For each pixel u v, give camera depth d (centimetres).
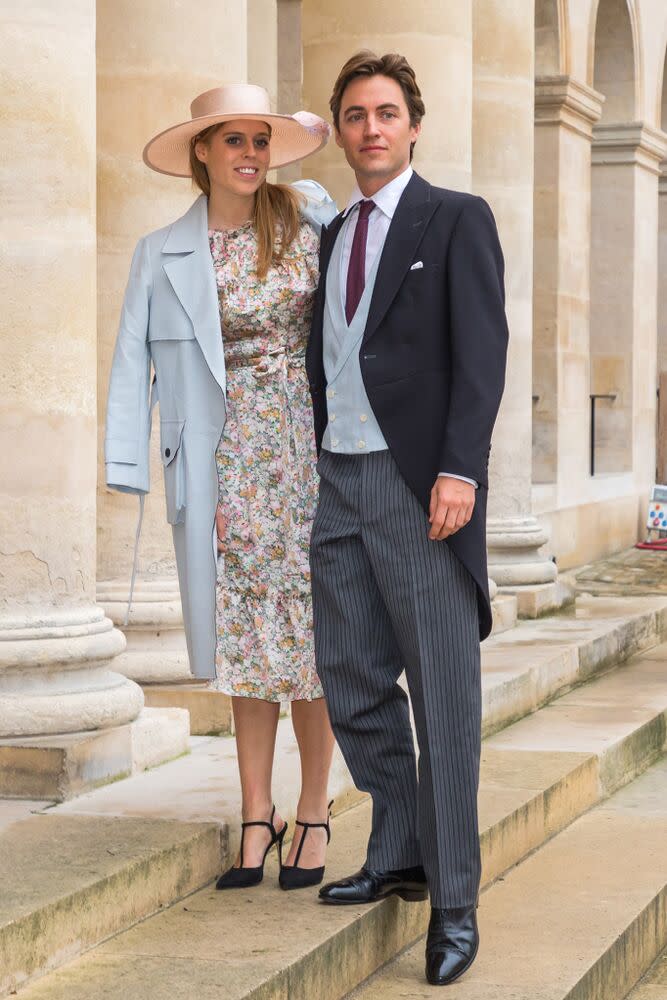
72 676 515
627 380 1456
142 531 625
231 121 427
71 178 506
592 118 1286
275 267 431
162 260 436
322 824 451
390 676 425
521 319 1005
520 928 486
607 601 1062
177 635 622
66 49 504
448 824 411
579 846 595
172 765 540
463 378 397
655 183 1523
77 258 510
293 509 435
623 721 750
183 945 400
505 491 993
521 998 418
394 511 408
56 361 505
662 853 584
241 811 471
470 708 411
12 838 441
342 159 848
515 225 1001
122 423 436
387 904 443
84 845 434
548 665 801
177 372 434
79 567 519
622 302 1459
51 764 486
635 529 1445
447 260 405
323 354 424
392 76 414
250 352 434
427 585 407
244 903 434
